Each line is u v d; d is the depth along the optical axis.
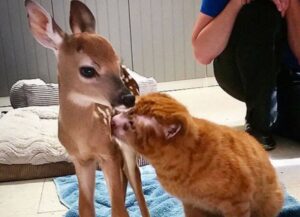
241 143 0.56
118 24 1.47
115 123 0.51
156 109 0.51
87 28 0.51
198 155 0.51
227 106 1.27
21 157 0.82
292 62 0.96
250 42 0.90
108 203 0.72
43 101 1.13
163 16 1.49
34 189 0.80
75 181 0.81
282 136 0.99
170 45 1.52
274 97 0.92
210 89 1.50
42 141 0.84
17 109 1.04
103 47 0.47
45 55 1.45
